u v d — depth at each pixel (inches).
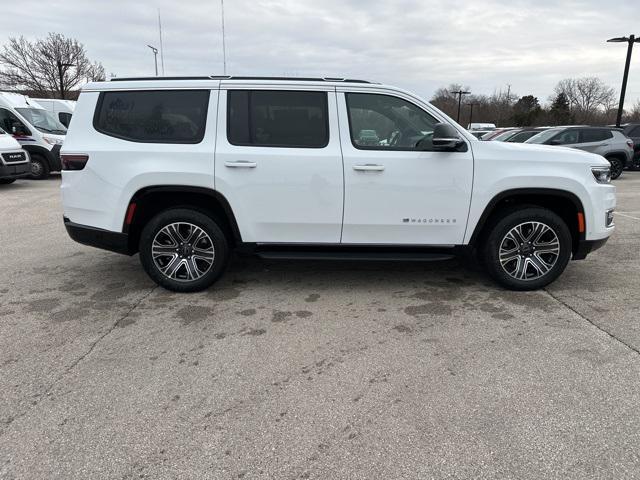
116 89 169.2
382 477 88.0
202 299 174.9
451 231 173.2
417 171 167.3
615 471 89.0
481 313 162.1
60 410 107.8
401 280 196.1
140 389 116.3
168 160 166.4
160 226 172.9
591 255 232.8
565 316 159.0
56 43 1549.0
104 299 174.4
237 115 168.4
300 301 173.3
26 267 212.7
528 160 169.5
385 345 139.4
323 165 166.6
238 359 131.3
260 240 174.7
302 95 168.6
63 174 171.6
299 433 100.3
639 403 109.9
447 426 102.3
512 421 103.8
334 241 174.6
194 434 100.0
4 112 529.3
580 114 2532.0
